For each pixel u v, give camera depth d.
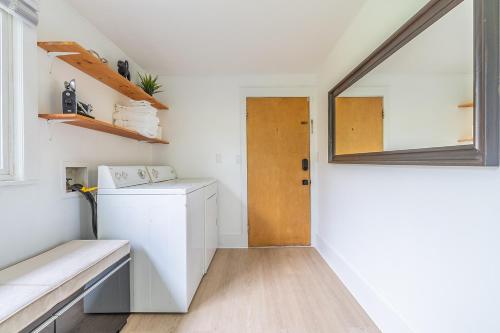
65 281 1.10
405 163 1.25
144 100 2.70
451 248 1.03
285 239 3.21
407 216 1.32
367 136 1.70
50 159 1.55
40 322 0.97
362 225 1.85
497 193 0.84
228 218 3.22
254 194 3.21
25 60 1.32
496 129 0.82
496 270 0.84
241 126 3.21
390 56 1.41
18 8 1.26
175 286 1.79
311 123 3.19
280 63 2.87
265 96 3.20
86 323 1.28
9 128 1.28
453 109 0.96
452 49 0.96
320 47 2.48
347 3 1.80
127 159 2.56
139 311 1.79
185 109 3.21
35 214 1.44
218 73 3.15
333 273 2.42
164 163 3.21
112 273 1.49
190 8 1.83
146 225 1.79
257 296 2.01
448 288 1.04
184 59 2.73
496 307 0.84
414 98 1.20
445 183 1.06
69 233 1.71
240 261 2.74
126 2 1.75
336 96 2.36
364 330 1.59
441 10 1.02
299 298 1.98
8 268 1.21
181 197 1.78
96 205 1.80
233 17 1.95
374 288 1.67
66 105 1.54
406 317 1.33
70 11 1.76
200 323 1.69
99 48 2.12
